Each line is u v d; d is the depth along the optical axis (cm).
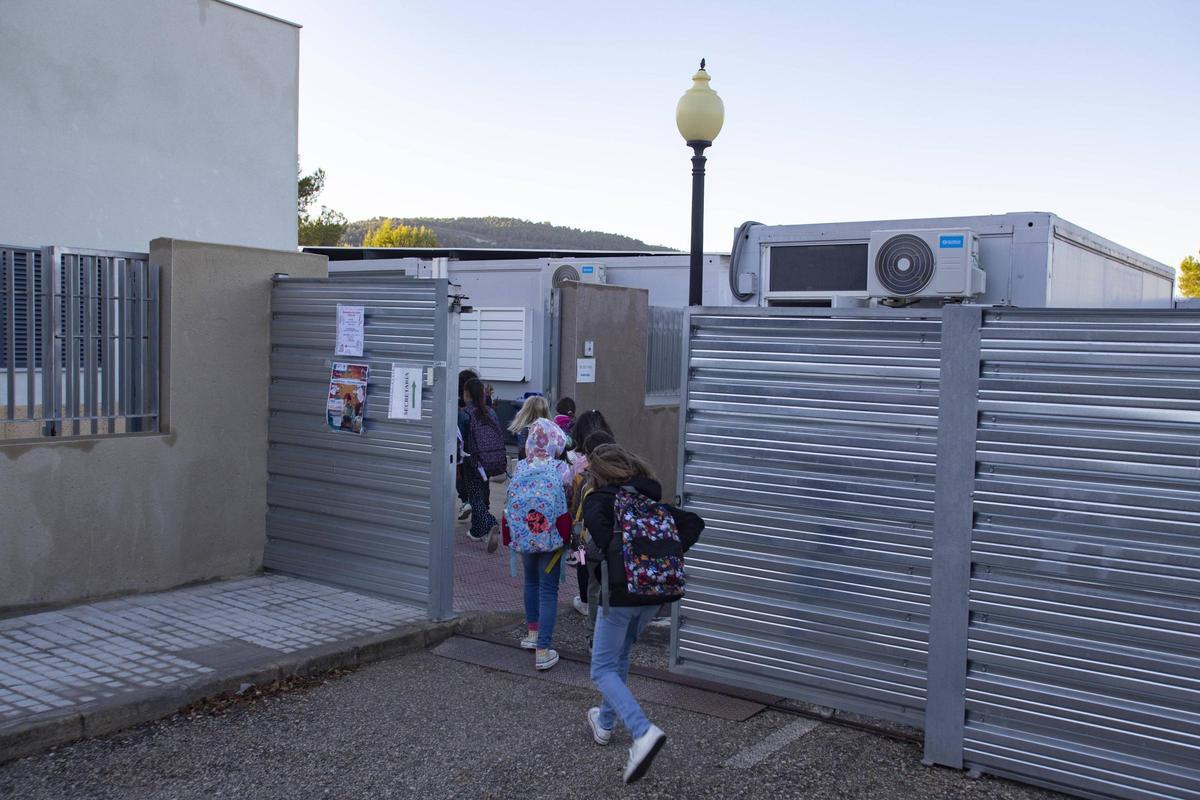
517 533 640
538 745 521
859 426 543
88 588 719
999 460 486
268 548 835
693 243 908
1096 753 462
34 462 682
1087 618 464
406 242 6575
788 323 566
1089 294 831
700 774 488
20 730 488
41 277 698
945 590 500
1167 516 445
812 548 560
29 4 1079
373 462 759
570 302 1163
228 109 1289
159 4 1201
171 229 1234
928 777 491
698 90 884
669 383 1396
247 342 813
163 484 760
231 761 493
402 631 681
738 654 589
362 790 464
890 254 727
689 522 516
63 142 1118
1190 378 441
